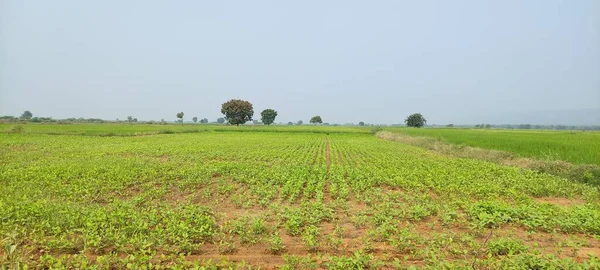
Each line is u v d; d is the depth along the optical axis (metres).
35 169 18.02
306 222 10.00
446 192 14.11
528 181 16.14
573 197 14.12
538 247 8.35
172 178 17.16
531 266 6.73
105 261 6.88
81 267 6.52
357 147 38.97
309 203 11.95
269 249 8.19
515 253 7.70
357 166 22.14
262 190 13.91
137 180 16.22
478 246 7.88
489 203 11.16
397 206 11.78
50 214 9.66
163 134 62.97
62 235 8.34
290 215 10.09
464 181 15.79
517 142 33.94
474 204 11.19
